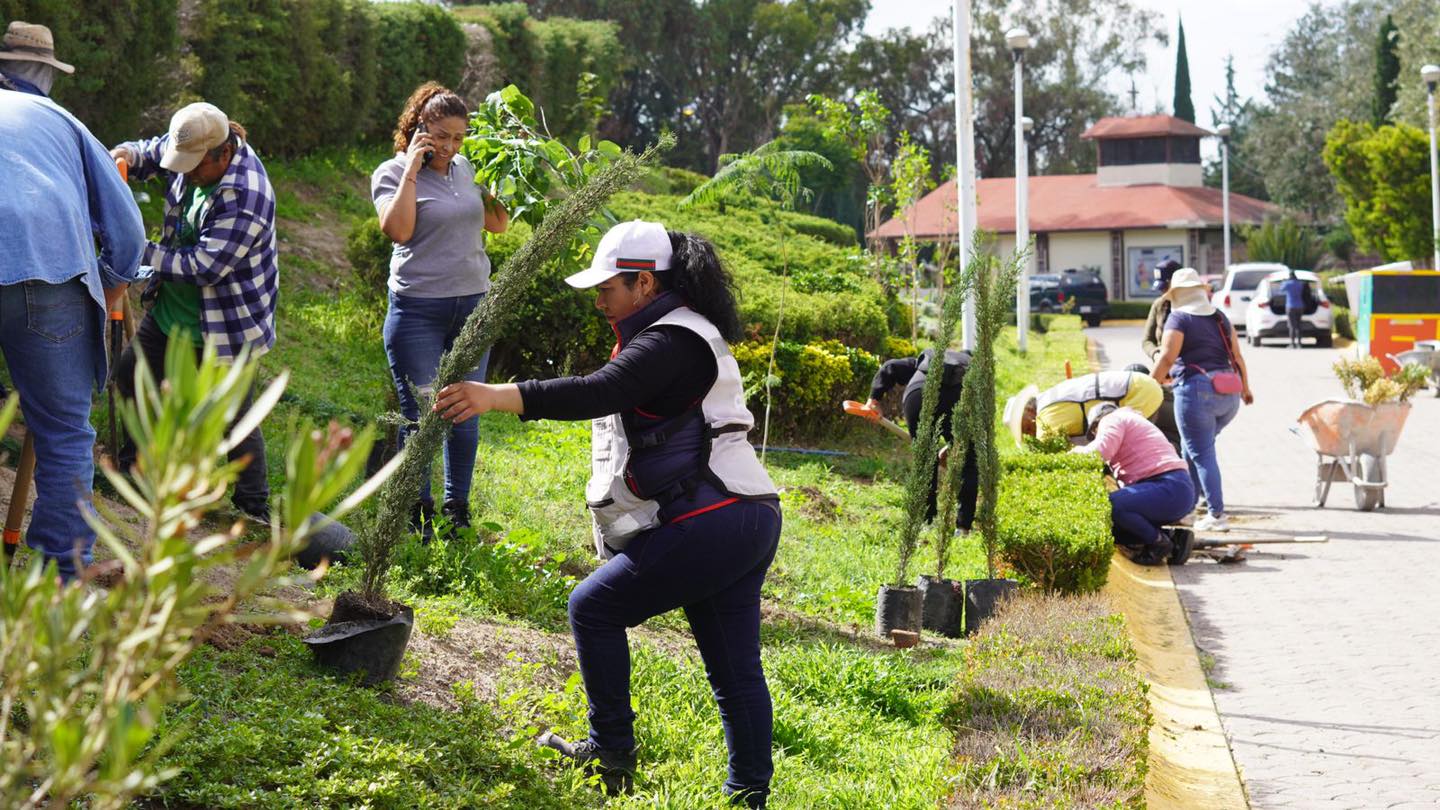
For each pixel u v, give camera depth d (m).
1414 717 6.20
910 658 6.80
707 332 3.81
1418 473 14.27
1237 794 5.27
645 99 55.56
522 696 4.64
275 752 3.47
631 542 3.90
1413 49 47.66
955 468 7.64
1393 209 42.34
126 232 4.18
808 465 12.18
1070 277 44.88
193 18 14.54
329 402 9.49
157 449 1.20
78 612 1.29
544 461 9.21
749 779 4.11
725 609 4.05
